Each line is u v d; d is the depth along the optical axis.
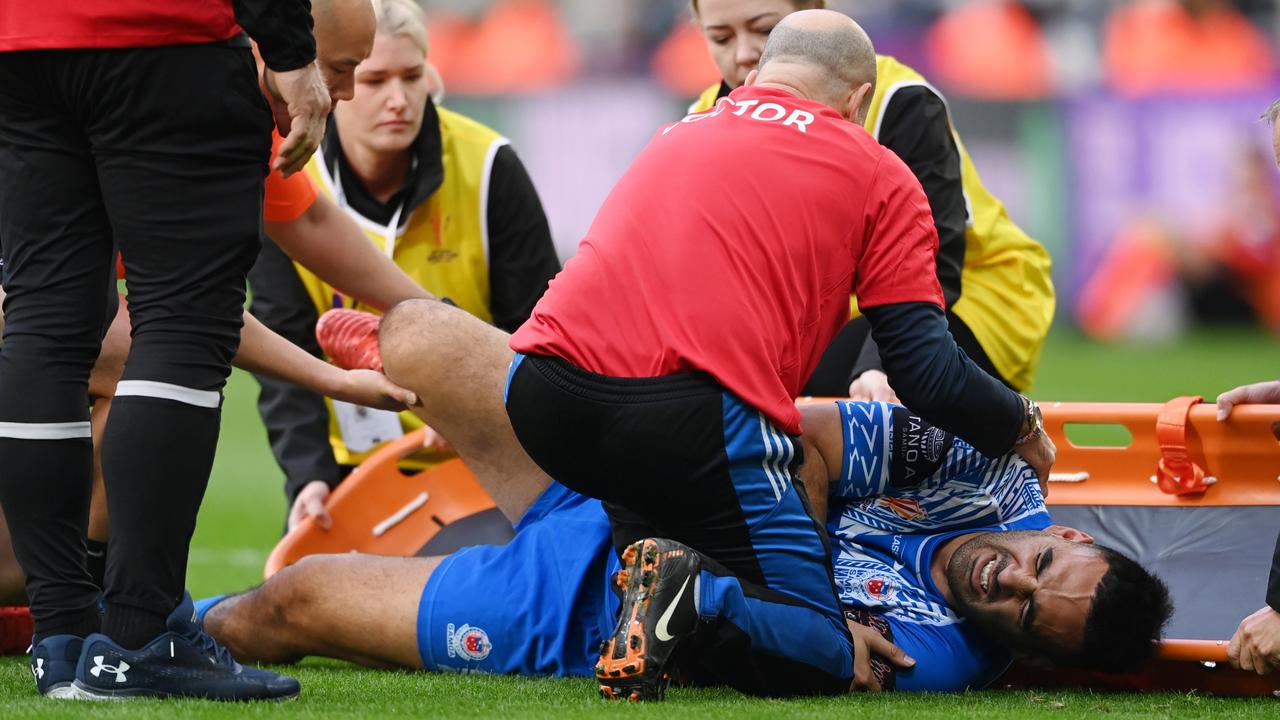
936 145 15.65
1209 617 12.06
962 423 10.78
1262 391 13.09
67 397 9.53
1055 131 59.12
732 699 10.59
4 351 9.59
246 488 33.91
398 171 16.55
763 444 10.17
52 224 9.59
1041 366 53.59
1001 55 58.84
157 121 9.27
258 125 9.54
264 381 16.42
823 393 16.70
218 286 9.48
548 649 11.93
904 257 10.58
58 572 9.59
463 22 61.78
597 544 11.98
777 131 10.70
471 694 10.54
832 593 10.70
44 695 9.55
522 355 10.61
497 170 16.73
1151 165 59.06
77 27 9.16
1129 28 58.41
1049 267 17.30
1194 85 58.62
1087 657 11.32
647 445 10.10
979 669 11.92
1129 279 59.88
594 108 61.06
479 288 16.97
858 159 10.66
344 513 15.35
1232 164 58.91
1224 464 13.15
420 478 15.55
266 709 9.22
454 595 12.16
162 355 9.34
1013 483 12.02
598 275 10.47
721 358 10.10
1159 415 13.17
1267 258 59.38
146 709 8.94
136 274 9.47
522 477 12.95
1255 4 58.06
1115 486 13.52
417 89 16.14
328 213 13.29
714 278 10.23
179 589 9.52
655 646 9.85
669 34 60.28
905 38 59.34
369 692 10.56
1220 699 11.66
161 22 9.16
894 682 11.51
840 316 10.79
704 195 10.47
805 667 10.47
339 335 13.27
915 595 11.92
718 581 10.00
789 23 11.40
